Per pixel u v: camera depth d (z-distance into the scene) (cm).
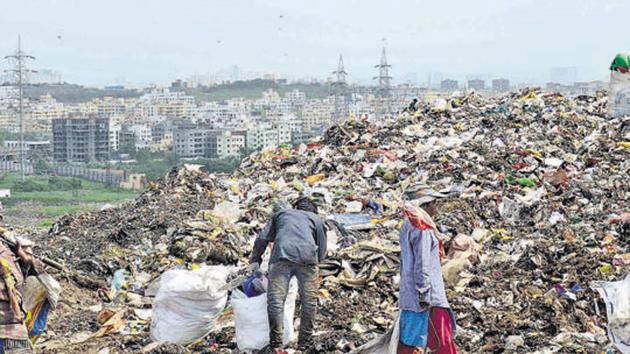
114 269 1031
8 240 628
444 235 989
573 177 1322
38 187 7556
